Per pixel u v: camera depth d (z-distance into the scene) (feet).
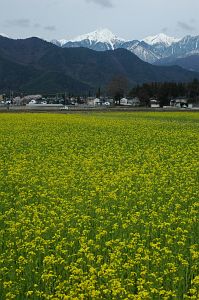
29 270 34.09
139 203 51.62
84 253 36.22
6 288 31.22
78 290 29.58
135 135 128.77
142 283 30.45
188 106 447.42
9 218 47.93
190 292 29.35
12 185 63.93
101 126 156.04
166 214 48.88
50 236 41.52
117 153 93.91
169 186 63.41
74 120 183.62
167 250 35.45
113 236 41.11
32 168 74.23
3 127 148.36
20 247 37.45
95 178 64.85
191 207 50.75
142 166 76.38
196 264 33.88
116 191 58.80
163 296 29.78
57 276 32.76
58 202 53.78
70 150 95.66
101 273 31.65
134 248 36.86
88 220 44.60
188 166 77.20
